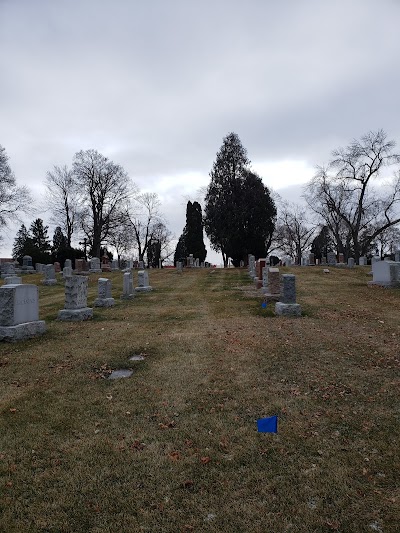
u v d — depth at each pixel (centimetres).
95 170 5341
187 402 638
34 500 402
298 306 1356
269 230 4859
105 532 358
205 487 419
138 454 484
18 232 8156
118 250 7369
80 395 676
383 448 486
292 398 645
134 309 1581
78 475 443
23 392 694
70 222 5794
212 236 5075
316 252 7231
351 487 413
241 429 542
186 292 2086
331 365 805
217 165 4928
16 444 512
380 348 916
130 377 765
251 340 1016
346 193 4969
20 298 1084
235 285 2327
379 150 4381
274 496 402
